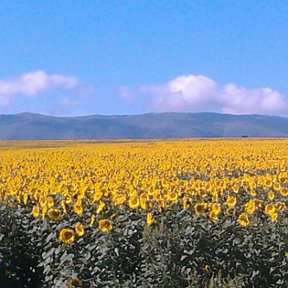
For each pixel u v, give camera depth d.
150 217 11.13
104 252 10.70
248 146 47.94
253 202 12.22
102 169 25.97
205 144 54.31
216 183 16.69
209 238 10.62
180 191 14.80
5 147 66.94
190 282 10.03
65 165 28.80
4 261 12.20
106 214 12.13
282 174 19.67
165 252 10.39
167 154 37.53
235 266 10.54
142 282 10.35
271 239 10.72
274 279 10.56
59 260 11.22
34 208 12.79
